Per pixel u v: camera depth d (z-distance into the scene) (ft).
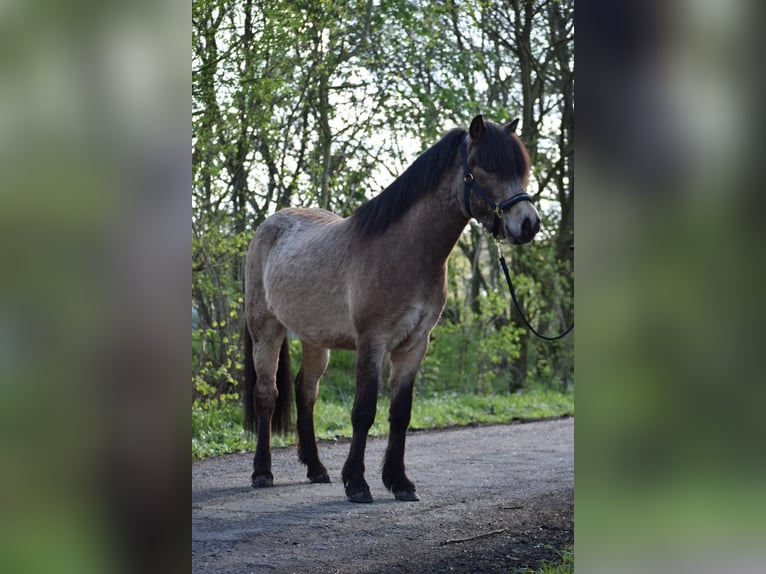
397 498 17.04
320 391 36.78
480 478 20.10
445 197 16.35
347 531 14.12
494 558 12.21
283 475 20.70
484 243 47.32
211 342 31.76
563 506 16.15
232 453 24.54
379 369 16.88
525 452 25.18
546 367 51.37
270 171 34.83
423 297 16.69
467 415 35.55
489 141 15.76
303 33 31.63
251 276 20.84
